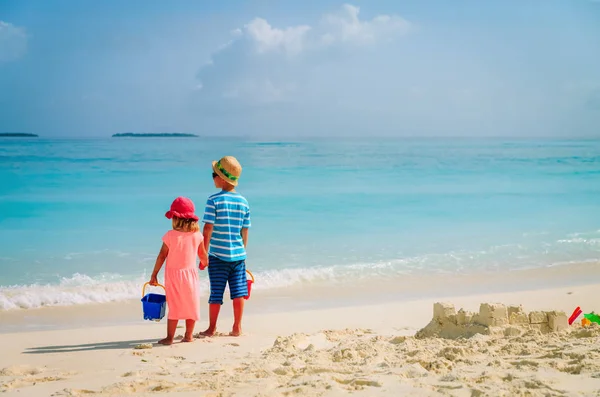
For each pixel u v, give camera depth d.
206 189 24.42
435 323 5.98
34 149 62.44
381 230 15.20
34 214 17.19
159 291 9.51
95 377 4.68
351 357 4.93
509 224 16.27
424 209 19.00
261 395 3.79
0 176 28.56
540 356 4.51
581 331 5.38
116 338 6.55
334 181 28.16
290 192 22.95
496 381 3.89
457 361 4.54
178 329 7.15
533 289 9.89
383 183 27.41
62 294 9.05
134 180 27.86
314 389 3.86
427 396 3.65
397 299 9.20
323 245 13.25
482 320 5.66
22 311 8.38
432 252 12.66
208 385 4.19
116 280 10.08
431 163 44.47
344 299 9.20
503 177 31.80
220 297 6.68
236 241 6.72
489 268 11.45
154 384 4.28
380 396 3.69
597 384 3.73
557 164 44.56
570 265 11.80
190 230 6.32
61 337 6.57
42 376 4.79
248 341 6.34
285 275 10.51
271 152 63.38
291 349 5.54
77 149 64.75
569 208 19.55
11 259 11.53
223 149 70.06
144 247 12.86
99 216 16.98
